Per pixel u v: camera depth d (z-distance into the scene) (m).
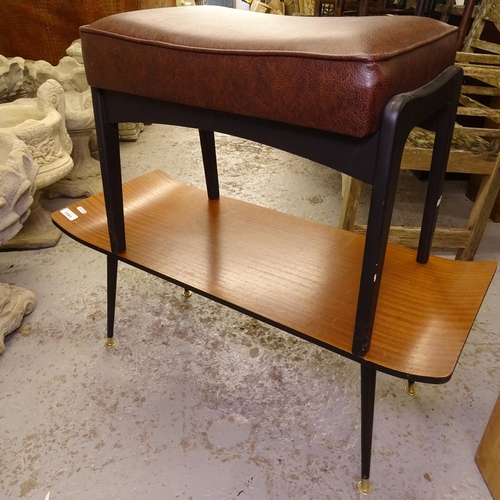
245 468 0.83
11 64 1.74
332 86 0.49
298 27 0.62
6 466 0.83
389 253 0.88
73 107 1.74
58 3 1.95
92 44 0.68
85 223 0.98
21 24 2.01
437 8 1.98
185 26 0.64
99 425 0.91
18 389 0.98
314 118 0.52
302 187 1.89
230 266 0.85
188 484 0.80
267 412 0.94
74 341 1.11
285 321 0.71
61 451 0.86
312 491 0.80
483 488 0.80
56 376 1.01
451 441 0.88
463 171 1.29
